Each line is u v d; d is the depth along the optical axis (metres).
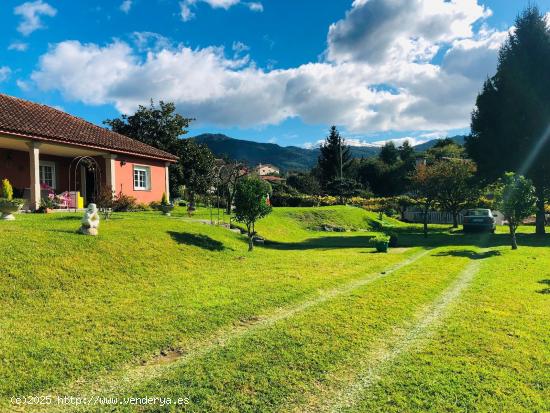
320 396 3.63
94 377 3.95
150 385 3.79
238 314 5.91
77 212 15.31
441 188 26.41
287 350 4.59
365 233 23.61
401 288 7.63
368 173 68.19
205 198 28.97
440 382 3.84
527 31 22.78
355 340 4.91
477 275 9.09
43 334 4.90
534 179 22.11
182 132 34.38
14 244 7.96
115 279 7.77
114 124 34.34
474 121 25.30
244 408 3.43
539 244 16.09
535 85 22.02
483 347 4.65
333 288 7.81
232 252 11.71
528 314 5.91
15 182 17.03
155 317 5.64
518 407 3.41
